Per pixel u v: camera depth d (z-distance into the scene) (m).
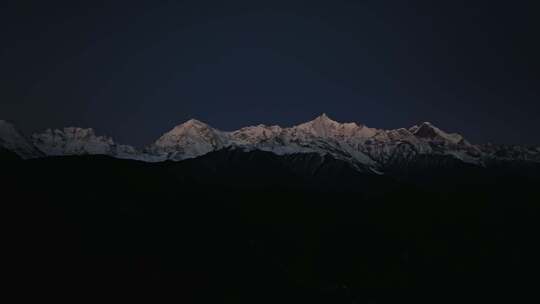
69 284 139.12
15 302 127.06
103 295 139.12
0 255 142.62
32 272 139.75
